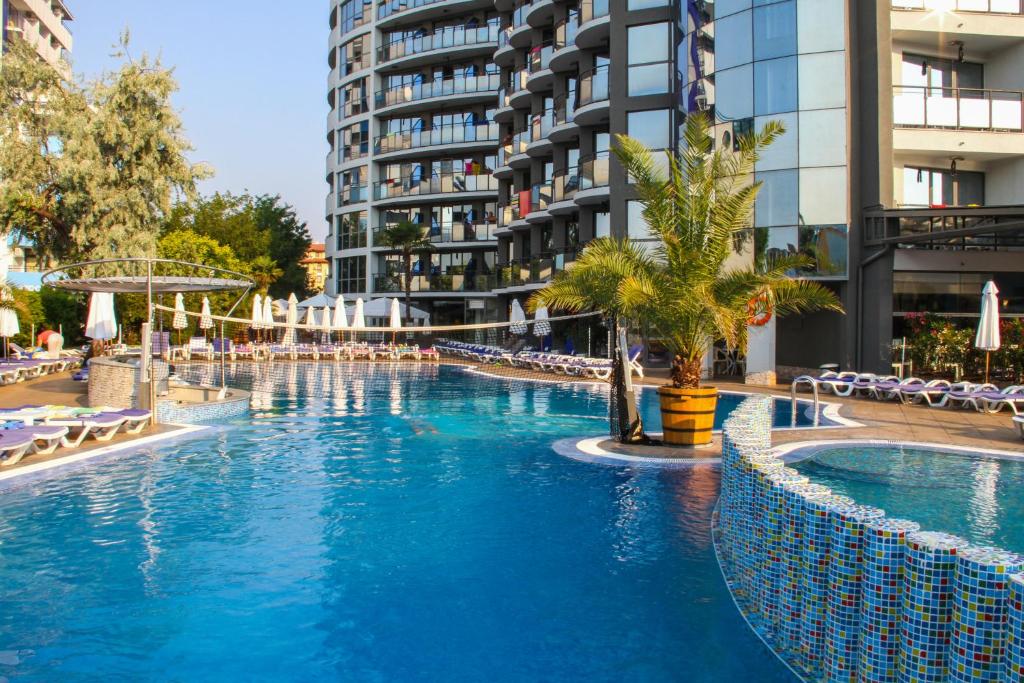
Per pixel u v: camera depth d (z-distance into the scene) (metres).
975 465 10.23
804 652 4.61
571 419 15.47
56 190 24.91
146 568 6.44
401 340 47.81
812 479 9.41
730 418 8.20
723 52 22.52
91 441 12.28
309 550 6.92
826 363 21.45
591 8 30.06
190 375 26.00
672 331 11.98
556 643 5.03
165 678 4.58
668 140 26.75
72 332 35.09
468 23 47.00
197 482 9.55
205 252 36.16
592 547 6.98
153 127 24.58
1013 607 3.17
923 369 20.09
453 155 48.59
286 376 26.31
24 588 6.00
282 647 4.99
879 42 20.23
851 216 20.66
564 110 34.09
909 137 20.94
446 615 5.49
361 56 52.16
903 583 3.76
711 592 5.90
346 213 53.78
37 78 24.00
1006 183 22.41
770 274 11.77
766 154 21.36
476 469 10.34
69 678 4.57
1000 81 22.75
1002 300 21.84
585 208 31.78
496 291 40.22
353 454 11.48
